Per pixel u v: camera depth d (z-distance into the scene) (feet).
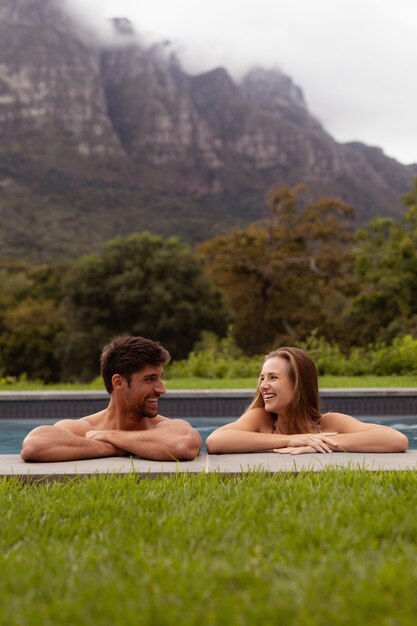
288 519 8.28
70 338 131.75
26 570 6.75
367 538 7.64
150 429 12.82
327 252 128.88
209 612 5.61
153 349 12.41
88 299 132.98
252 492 9.51
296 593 5.92
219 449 12.85
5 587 6.28
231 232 134.62
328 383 36.52
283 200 131.95
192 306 129.80
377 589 5.99
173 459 11.89
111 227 409.90
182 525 8.23
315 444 12.60
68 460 11.91
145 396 12.42
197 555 7.15
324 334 126.52
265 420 13.76
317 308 132.46
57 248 348.38
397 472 10.73
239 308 138.51
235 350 59.41
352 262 127.44
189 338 131.34
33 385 43.42
